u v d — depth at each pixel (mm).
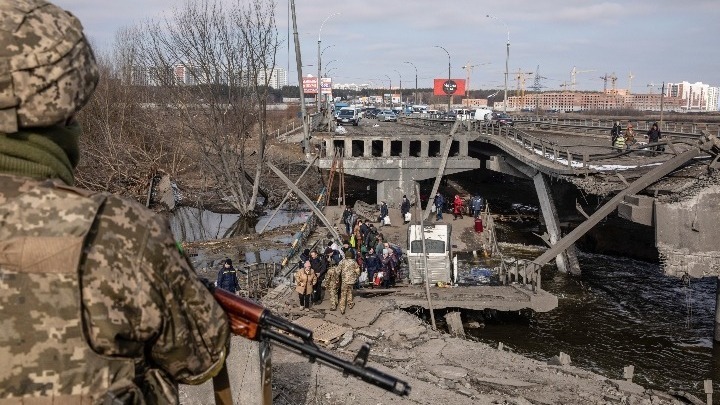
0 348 1484
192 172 56312
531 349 19984
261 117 43062
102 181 46219
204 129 43000
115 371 1614
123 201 1705
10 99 1560
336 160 42219
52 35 1654
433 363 14102
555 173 28469
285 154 64062
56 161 1707
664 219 20047
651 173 22094
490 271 26672
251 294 20031
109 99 50938
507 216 42969
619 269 30875
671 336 21406
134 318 1632
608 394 12820
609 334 21594
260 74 46312
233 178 43469
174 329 1746
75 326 1537
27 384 1504
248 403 8133
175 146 51562
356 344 15234
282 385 10805
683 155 21766
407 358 14359
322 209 39500
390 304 18531
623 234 34344
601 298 25984
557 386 13000
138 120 52281
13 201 1565
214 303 1881
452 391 11766
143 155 52625
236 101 42812
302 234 29969
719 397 16594
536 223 41062
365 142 44188
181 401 7746
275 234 36312
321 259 18453
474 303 20578
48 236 1537
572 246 30438
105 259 1585
